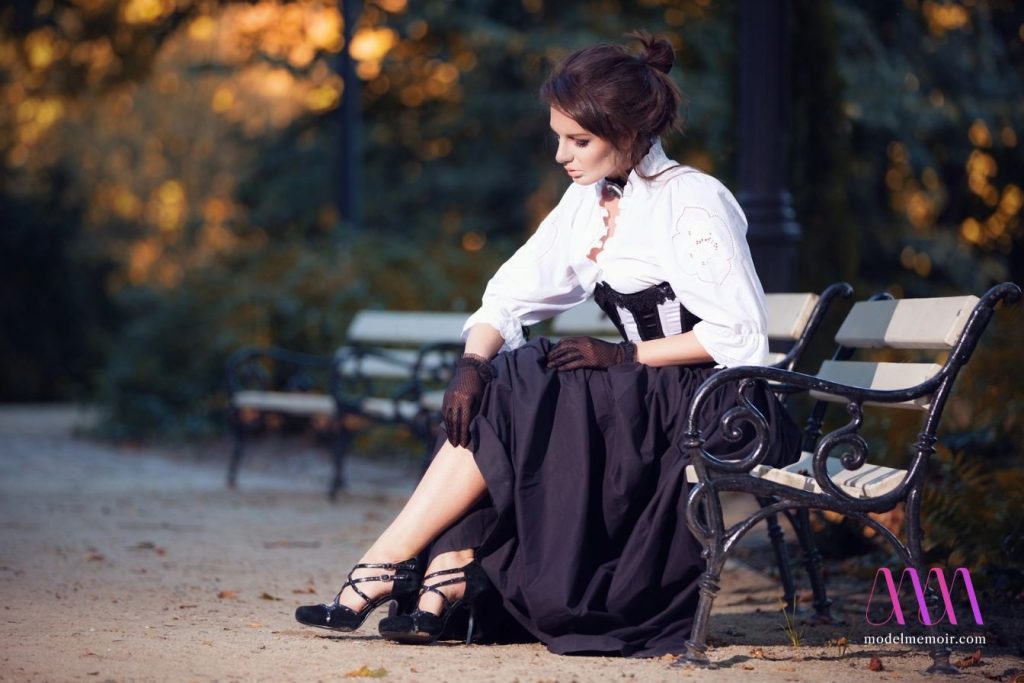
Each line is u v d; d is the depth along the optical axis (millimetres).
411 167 19641
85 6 16609
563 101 3535
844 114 7469
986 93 13758
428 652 3445
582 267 3787
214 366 11969
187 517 6855
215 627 3824
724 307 3502
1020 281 14305
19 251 23797
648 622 3486
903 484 3346
